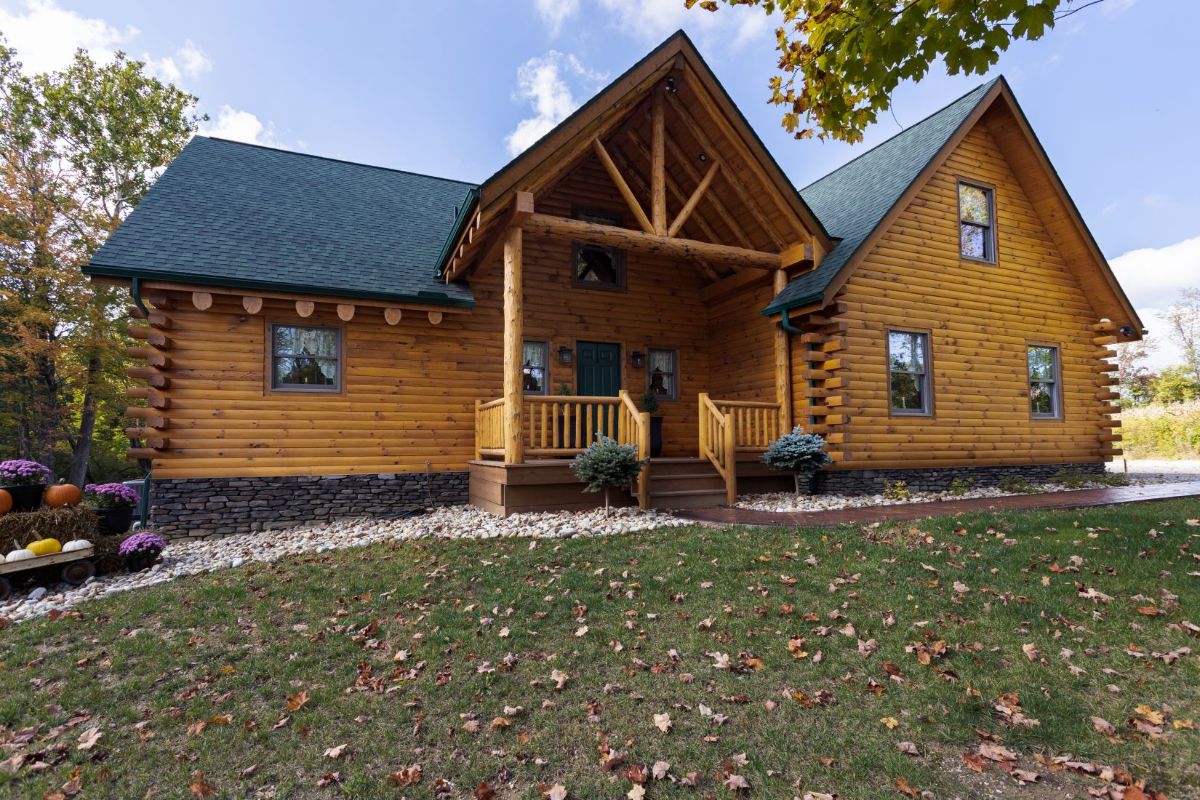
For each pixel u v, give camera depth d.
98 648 4.00
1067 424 11.63
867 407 9.49
